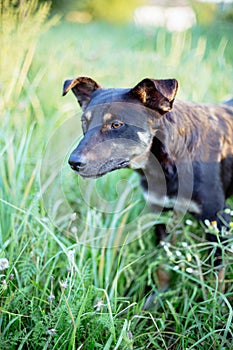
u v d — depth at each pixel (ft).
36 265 4.83
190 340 4.67
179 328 4.74
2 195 5.27
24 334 4.53
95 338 4.55
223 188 5.11
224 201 5.09
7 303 4.48
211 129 5.08
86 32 11.48
